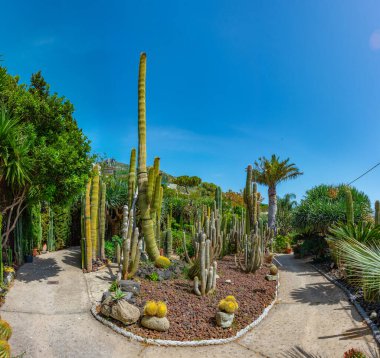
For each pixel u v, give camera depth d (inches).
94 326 265.3
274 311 336.2
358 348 248.8
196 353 237.8
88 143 395.2
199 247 371.2
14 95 361.1
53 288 343.6
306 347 254.4
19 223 426.0
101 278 382.0
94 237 441.1
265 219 1059.3
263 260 553.0
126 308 264.5
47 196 369.1
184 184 1423.5
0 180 346.9
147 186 414.0
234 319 293.9
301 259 647.8
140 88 421.7
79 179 370.3
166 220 767.1
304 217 641.6
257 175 919.0
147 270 371.9
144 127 424.5
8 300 304.7
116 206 617.3
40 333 249.6
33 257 468.4
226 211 913.5
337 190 663.1
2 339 197.8
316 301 364.5
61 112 390.0
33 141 347.9
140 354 229.9
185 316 281.4
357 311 324.2
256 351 246.7
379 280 247.8
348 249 286.7
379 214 489.1
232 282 396.8
